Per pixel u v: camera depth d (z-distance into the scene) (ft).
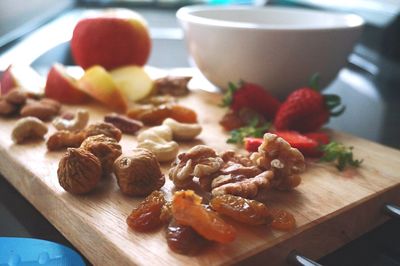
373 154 1.15
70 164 0.88
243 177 0.88
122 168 0.89
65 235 0.90
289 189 0.94
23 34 2.22
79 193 0.90
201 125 1.32
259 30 1.38
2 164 1.12
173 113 1.30
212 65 1.52
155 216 0.80
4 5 2.04
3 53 1.89
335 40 1.42
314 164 1.08
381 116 1.65
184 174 0.89
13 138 1.14
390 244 0.93
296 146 1.10
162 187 0.93
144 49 1.72
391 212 0.95
